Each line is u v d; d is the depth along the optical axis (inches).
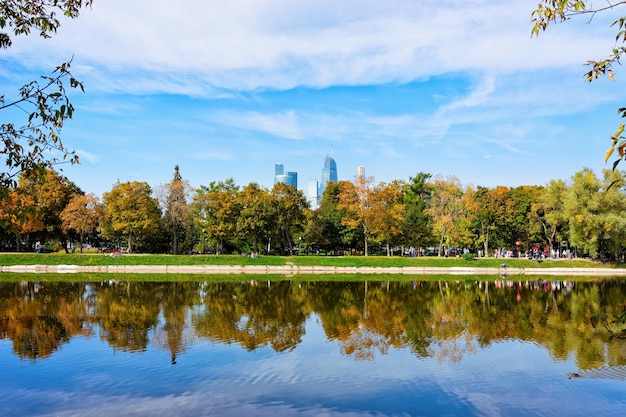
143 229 2682.1
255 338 871.1
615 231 2314.2
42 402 549.0
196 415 511.2
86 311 1162.6
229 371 664.4
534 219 2834.6
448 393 586.9
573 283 1926.7
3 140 335.6
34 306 1240.8
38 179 376.8
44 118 341.1
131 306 1243.8
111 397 564.4
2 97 336.5
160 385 605.9
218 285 1790.1
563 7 271.0
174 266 2495.1
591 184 2385.6
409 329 968.9
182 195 2802.7
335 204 3127.5
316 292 1581.0
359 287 1748.3
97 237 3459.6
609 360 734.5
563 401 562.9
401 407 541.0
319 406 540.4
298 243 3385.8
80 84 350.0
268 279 2060.8
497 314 1155.9
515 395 580.7
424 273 2442.2
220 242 2938.0
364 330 955.3
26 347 799.7
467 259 2532.0
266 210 2674.7
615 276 2265.0
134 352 764.6
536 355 765.9
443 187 2711.6
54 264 2472.9
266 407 534.9
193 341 844.0
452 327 992.9
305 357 741.3
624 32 258.1
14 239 2910.9
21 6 360.8
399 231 2704.2
